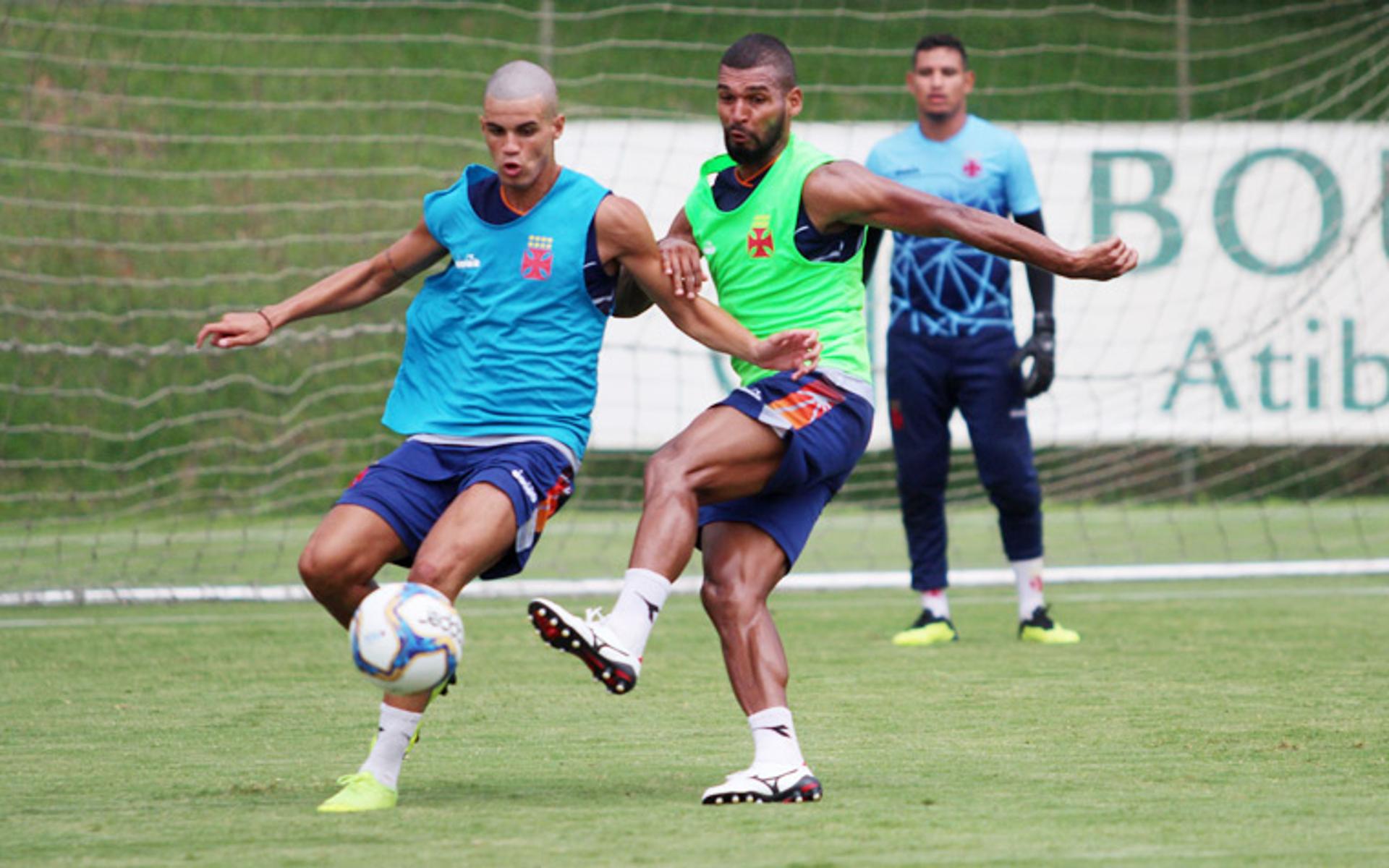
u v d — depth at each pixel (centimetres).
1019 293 4722
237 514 4781
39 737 1888
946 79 2692
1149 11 6525
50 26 5397
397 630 1327
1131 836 1273
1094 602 3309
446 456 1511
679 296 1495
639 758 1716
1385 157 4850
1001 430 2703
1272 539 4366
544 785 1555
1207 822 1332
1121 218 4844
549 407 1518
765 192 1541
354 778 1435
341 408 5253
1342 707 2014
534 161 1475
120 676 2405
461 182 1539
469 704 2111
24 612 3228
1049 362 2688
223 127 5712
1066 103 6241
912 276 2708
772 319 1559
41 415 4969
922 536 2756
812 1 6362
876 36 6334
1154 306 4816
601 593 3475
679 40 6253
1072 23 6488
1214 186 4850
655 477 1452
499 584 3469
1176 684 2219
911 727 1886
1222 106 6275
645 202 4591
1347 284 4838
